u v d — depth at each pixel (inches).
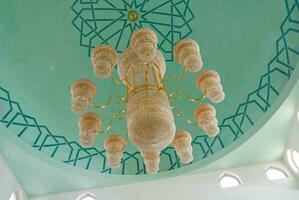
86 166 221.5
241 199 209.2
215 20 214.8
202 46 220.7
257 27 204.5
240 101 219.3
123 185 227.1
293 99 196.4
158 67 143.2
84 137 139.9
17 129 201.3
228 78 221.1
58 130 216.8
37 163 210.1
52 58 213.6
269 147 221.5
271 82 204.4
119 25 218.2
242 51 214.4
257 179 218.8
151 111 122.6
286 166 225.5
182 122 228.7
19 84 205.2
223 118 223.8
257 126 211.0
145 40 126.5
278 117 204.8
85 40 216.8
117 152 145.9
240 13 207.6
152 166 142.7
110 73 133.8
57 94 217.9
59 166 214.4
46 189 224.7
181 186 222.1
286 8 188.1
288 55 193.3
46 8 205.9
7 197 203.3
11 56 202.2
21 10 201.2
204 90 143.7
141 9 216.5
